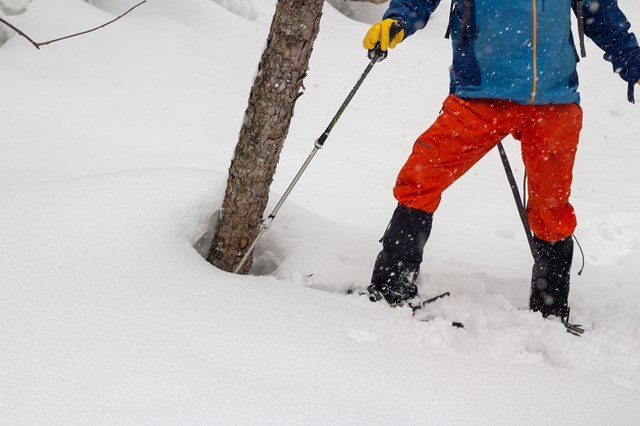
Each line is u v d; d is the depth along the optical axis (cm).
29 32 660
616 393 208
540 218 290
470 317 277
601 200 510
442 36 981
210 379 188
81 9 712
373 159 557
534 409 193
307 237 328
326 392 188
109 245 256
